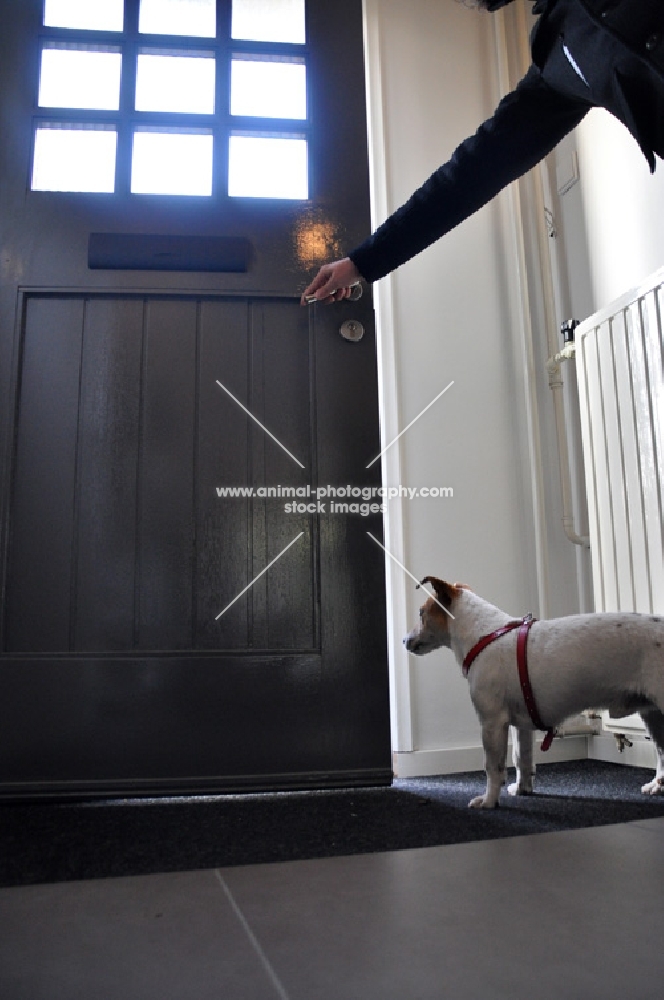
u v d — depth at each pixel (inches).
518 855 40.2
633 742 75.5
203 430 67.9
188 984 25.1
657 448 66.0
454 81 89.5
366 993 24.0
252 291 69.9
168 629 64.8
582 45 33.3
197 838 47.9
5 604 63.6
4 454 65.4
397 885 35.5
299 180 74.0
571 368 85.9
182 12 75.7
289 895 34.5
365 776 64.7
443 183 44.4
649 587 66.9
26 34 72.7
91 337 68.2
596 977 24.8
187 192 72.3
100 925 31.0
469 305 85.7
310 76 75.2
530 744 62.1
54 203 69.6
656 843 42.1
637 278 75.9
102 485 66.1
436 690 77.9
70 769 62.0
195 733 63.5
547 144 41.9
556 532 83.7
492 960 26.4
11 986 25.1
